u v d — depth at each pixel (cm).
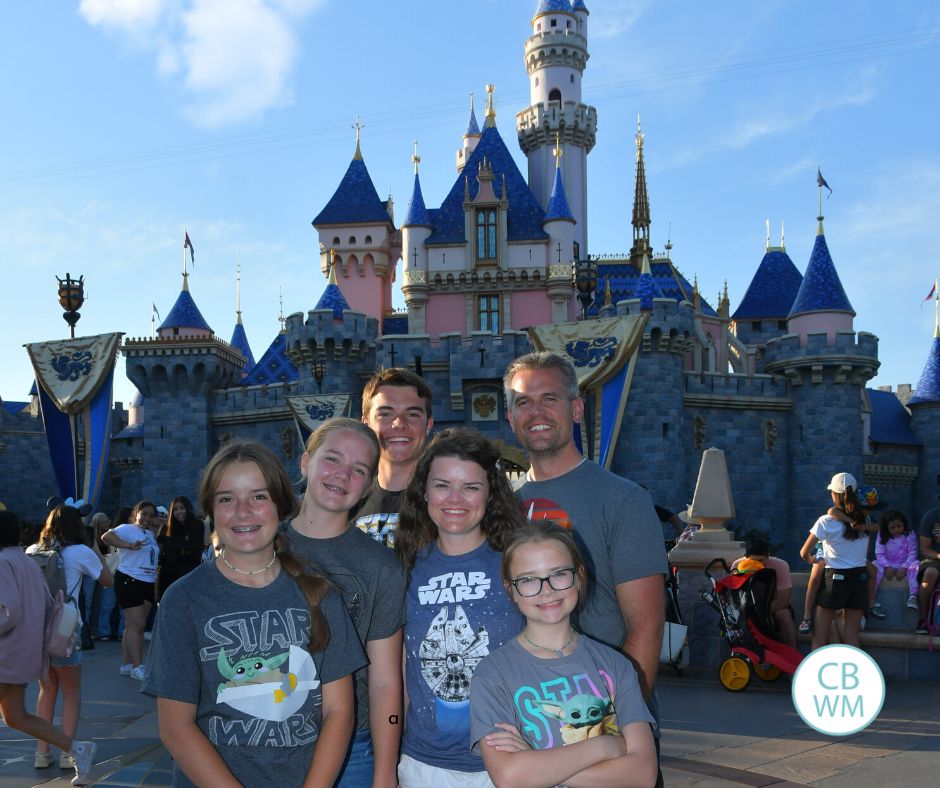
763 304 6538
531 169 6500
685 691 939
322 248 5872
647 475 4294
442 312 5319
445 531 384
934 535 1024
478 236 5338
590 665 356
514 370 427
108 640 1478
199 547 1134
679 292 5866
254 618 345
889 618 1063
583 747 338
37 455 5634
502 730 346
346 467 388
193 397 4891
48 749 711
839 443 4584
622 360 3678
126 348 4853
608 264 6097
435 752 372
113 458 5519
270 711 339
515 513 391
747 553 1052
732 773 621
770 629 967
